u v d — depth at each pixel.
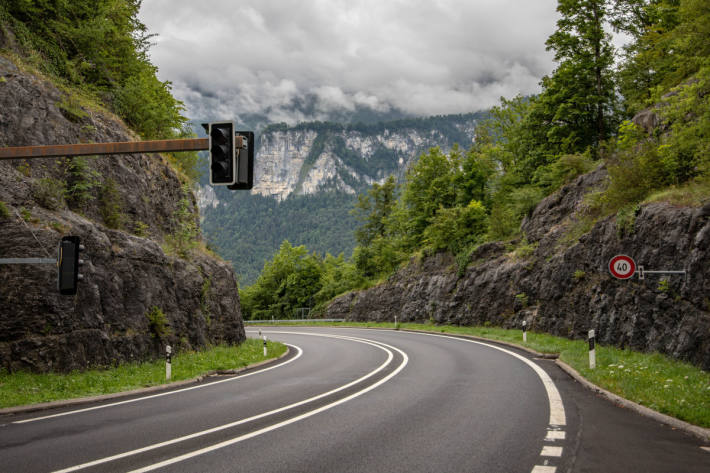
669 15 27.56
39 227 13.05
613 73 30.39
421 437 6.80
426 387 11.30
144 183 20.88
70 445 6.57
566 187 26.67
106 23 22.39
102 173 18.08
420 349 20.89
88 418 8.45
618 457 5.61
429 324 36.78
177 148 7.78
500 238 33.31
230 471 5.40
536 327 24.16
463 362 15.89
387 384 11.92
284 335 36.41
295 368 16.34
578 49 30.48
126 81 24.33
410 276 43.25
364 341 26.98
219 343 22.16
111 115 20.58
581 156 26.58
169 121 26.03
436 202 46.56
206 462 5.74
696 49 17.12
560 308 22.00
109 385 11.65
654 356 13.12
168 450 6.28
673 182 16.78
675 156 16.73
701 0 16.12
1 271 12.13
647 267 15.13
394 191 62.53
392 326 38.22
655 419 7.49
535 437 6.58
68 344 12.76
